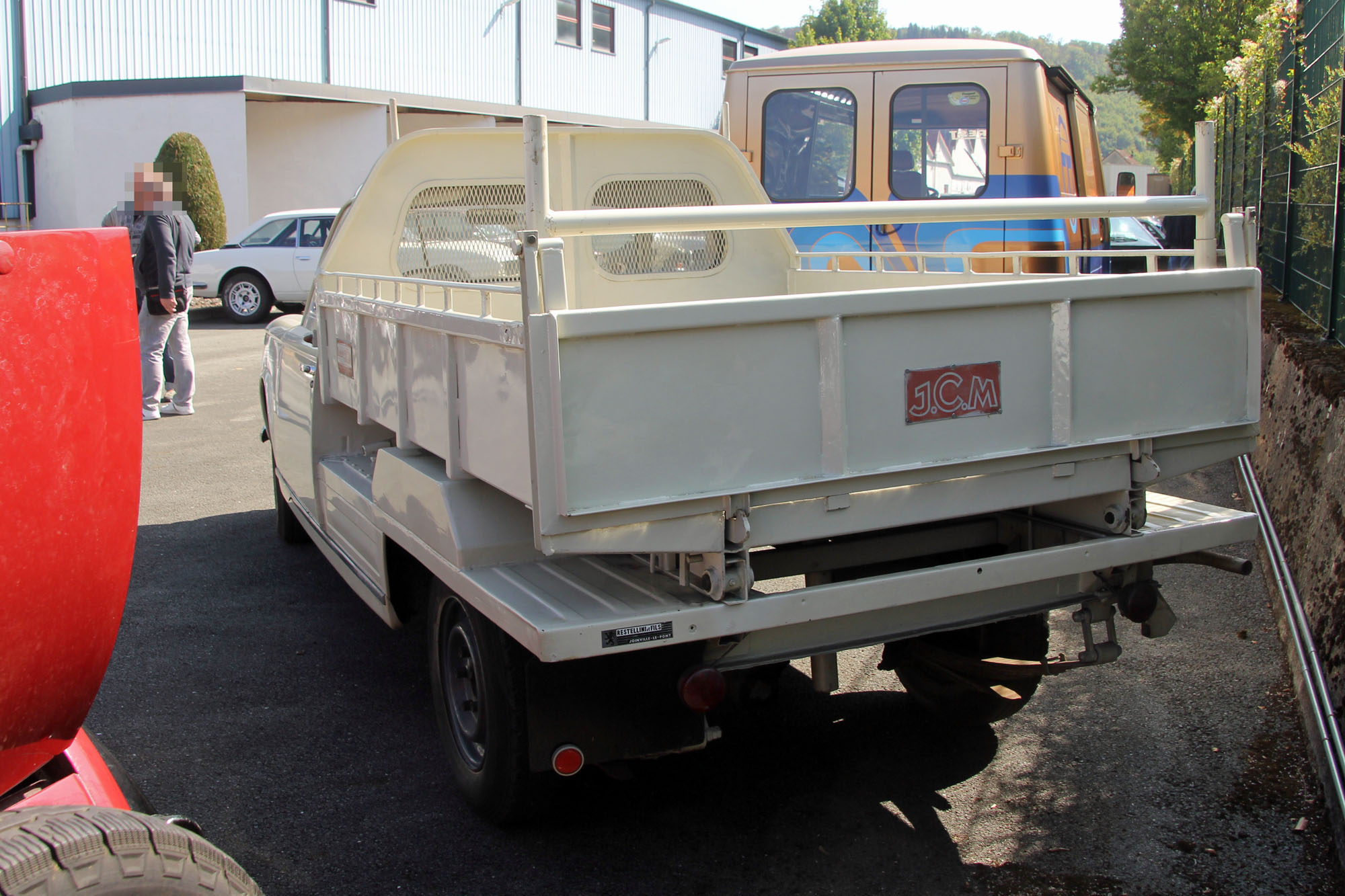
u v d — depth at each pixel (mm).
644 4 29172
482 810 3271
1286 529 5227
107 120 18406
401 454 3588
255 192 21156
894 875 3033
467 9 24516
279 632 4953
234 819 3350
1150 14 25516
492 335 2701
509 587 2838
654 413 2508
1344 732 3428
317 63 21812
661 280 4898
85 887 1578
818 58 8094
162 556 6027
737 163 4906
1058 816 3342
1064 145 8711
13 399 1622
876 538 3475
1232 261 3295
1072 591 3287
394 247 4598
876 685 4379
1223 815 3324
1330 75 6496
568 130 4586
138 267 9258
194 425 9250
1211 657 4527
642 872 3064
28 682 1727
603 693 2994
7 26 18531
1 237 1612
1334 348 6047
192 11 19969
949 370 2842
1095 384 3055
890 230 7789
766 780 3604
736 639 2873
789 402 2658
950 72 7812
